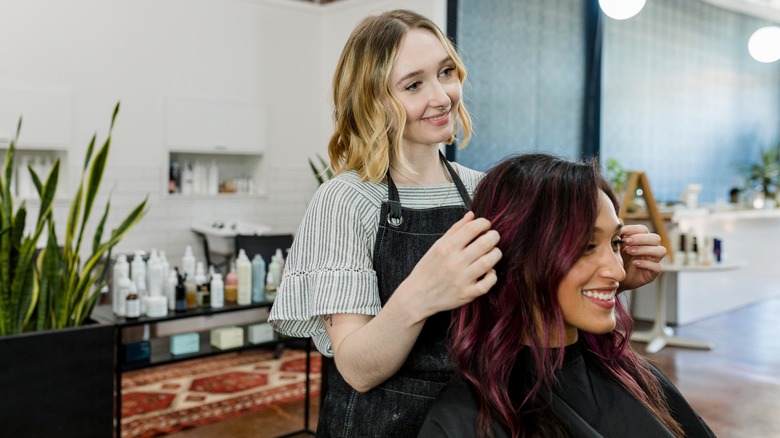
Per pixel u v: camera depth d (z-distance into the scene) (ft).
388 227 3.85
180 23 18.21
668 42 25.85
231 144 19.24
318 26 21.20
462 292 2.89
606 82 23.08
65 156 16.46
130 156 17.47
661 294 18.15
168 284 10.57
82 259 16.74
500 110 19.76
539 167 3.34
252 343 11.21
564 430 3.34
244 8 19.44
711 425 12.09
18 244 8.73
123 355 9.84
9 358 8.27
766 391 14.10
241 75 19.49
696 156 27.73
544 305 3.22
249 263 11.30
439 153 4.33
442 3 18.11
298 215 21.03
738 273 23.32
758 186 28.55
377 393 3.83
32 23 15.83
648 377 4.05
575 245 3.15
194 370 15.67
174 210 18.38
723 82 28.96
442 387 3.76
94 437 9.00
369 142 3.78
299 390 14.17
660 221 17.53
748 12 29.76
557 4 21.33
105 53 16.96
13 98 15.51
